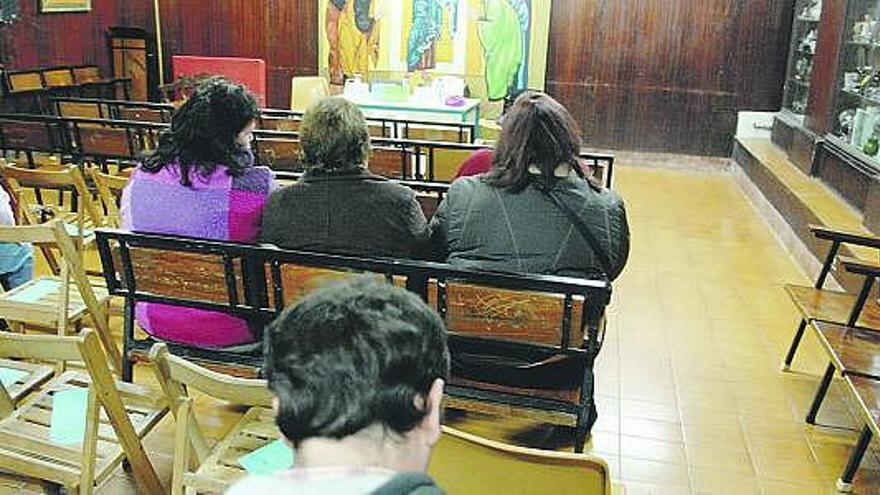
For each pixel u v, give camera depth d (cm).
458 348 217
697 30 710
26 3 663
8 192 308
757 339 354
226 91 216
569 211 211
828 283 409
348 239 213
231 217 220
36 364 229
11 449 178
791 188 500
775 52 701
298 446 75
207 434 254
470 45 742
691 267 451
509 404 224
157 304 231
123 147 445
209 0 795
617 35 726
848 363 244
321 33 770
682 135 737
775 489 244
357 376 73
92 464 169
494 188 215
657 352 337
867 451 266
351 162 214
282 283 213
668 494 238
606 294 192
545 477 133
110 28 767
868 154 447
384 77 762
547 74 748
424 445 78
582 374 222
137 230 226
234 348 234
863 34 495
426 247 221
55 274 326
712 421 281
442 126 492
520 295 200
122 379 242
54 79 684
